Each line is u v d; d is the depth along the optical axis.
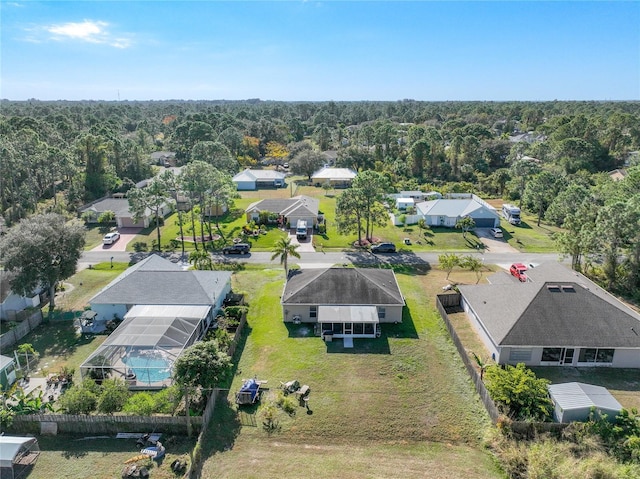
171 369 30.88
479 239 67.62
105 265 56.84
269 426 27.33
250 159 136.38
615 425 25.56
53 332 39.62
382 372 32.69
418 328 39.22
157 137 199.62
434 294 46.69
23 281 40.12
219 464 24.28
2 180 78.62
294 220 73.56
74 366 34.06
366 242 64.50
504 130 197.88
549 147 119.31
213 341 29.20
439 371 32.84
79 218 80.12
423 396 29.97
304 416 28.12
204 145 106.62
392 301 39.44
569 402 26.59
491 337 34.06
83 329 39.50
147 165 110.00
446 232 71.25
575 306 34.97
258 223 75.44
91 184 91.56
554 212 69.62
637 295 44.16
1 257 40.25
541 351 33.16
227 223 77.19
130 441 26.53
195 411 28.42
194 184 63.31
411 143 136.00
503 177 104.31
